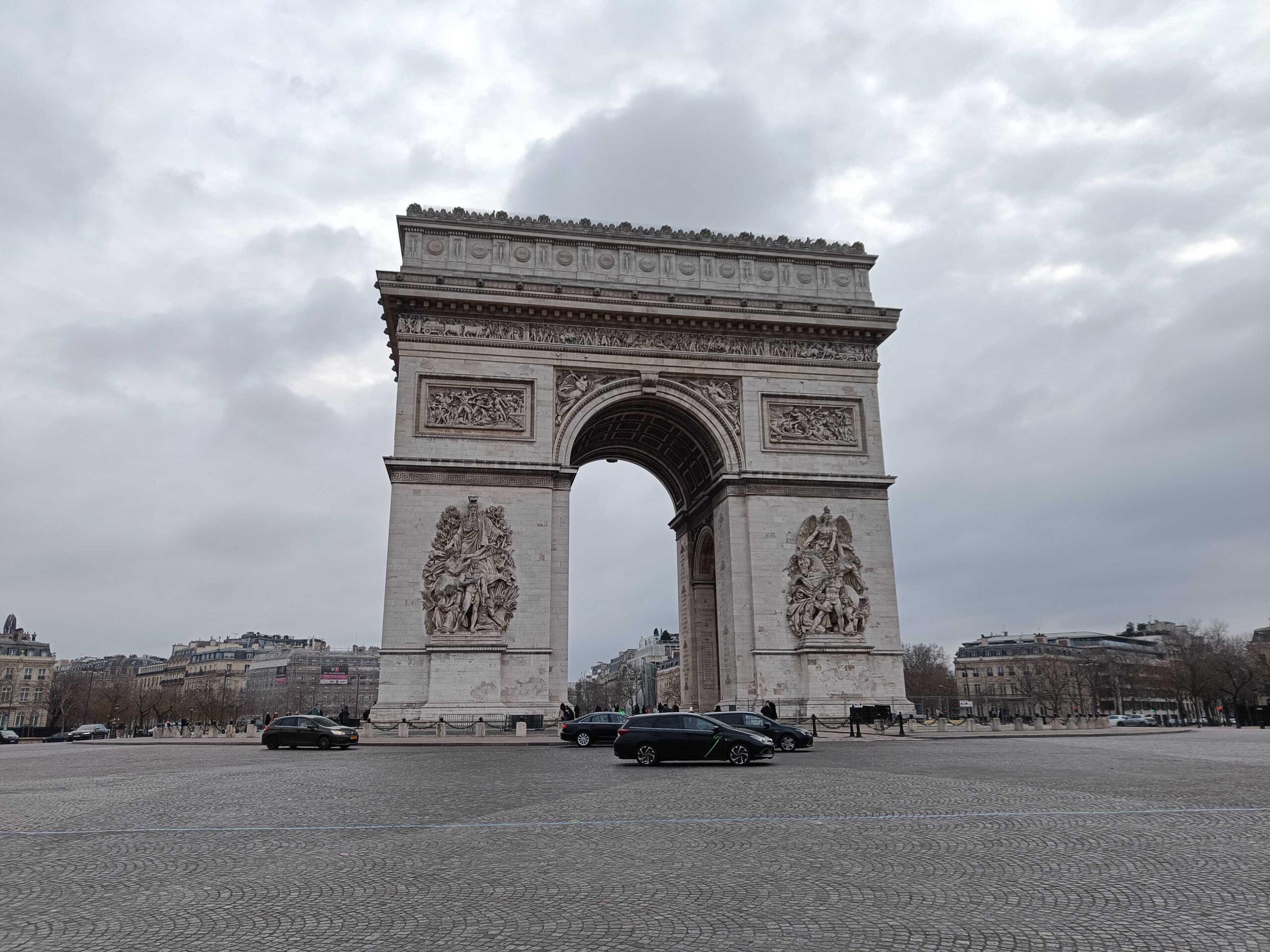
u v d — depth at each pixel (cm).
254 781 3778
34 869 1903
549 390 7688
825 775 3734
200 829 2416
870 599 7775
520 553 7331
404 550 7175
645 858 1934
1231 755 4859
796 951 1284
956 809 2634
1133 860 1855
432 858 1964
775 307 8050
